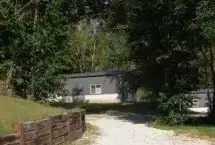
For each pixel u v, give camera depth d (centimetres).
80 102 5284
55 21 2556
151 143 1866
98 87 5450
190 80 2648
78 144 1691
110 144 1777
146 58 2780
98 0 3472
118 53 4675
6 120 1341
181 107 2581
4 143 1143
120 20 3331
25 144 1272
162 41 2575
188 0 2381
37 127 1375
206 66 3319
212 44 2683
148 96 4169
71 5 3344
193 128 2405
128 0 2681
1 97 1684
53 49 2455
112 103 5028
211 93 4562
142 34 2733
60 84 2595
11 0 2502
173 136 2098
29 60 2370
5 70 2300
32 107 1678
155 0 2509
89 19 3656
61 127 1625
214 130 2297
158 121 2575
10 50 2311
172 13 2481
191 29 2419
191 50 2545
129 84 5247
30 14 2653
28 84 2341
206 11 2270
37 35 2400
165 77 2664
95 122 2667
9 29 2312
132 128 2384
